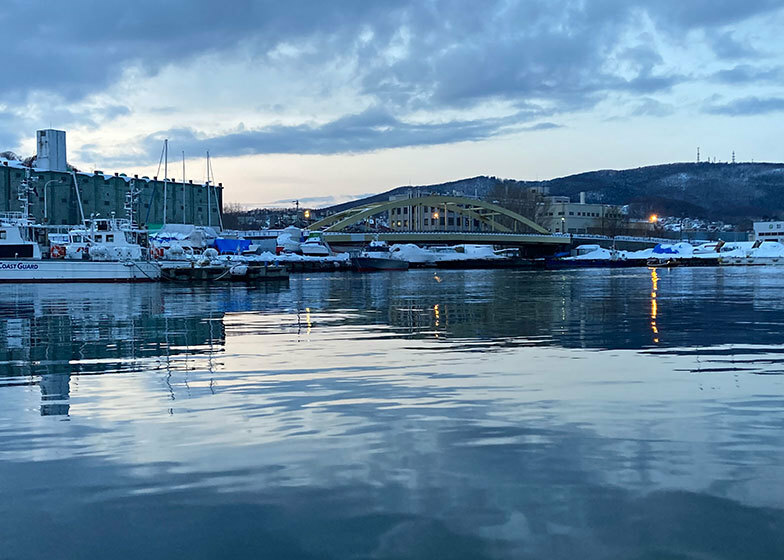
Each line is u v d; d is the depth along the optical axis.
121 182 134.25
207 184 149.25
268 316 27.36
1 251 62.31
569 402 9.94
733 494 6.14
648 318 24.39
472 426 8.59
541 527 5.52
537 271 111.06
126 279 64.56
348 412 9.48
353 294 44.50
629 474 6.69
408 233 159.75
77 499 6.21
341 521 5.69
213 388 11.40
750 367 13.07
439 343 17.66
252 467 7.04
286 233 137.38
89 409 9.83
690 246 157.62
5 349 17.03
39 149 125.75
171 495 6.28
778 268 110.88
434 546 5.23
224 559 5.07
